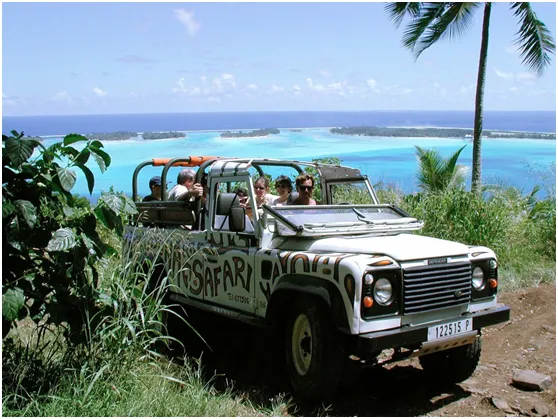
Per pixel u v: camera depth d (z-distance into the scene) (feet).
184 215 20.97
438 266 15.76
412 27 48.57
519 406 15.94
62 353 15.71
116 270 16.37
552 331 22.65
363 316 14.53
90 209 15.85
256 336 21.90
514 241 35.58
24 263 14.57
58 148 15.20
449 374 17.72
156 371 16.01
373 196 21.13
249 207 20.24
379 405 16.05
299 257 16.05
